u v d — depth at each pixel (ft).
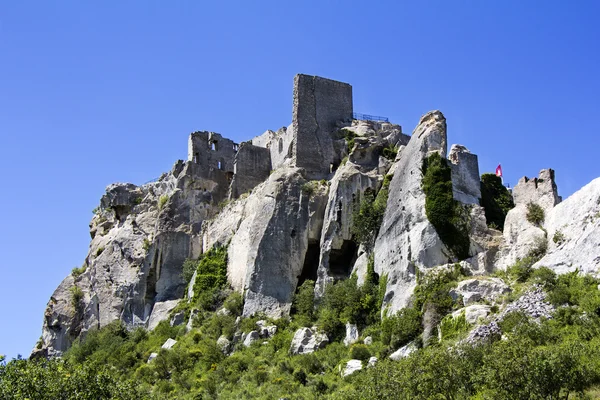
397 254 232.12
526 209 226.99
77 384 175.42
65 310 337.72
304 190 279.28
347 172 271.49
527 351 154.51
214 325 264.11
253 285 268.00
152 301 317.01
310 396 201.77
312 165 293.23
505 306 194.70
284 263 270.05
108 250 340.39
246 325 254.68
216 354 245.24
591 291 183.42
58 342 331.98
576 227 208.23
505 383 149.89
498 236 226.38
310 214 275.39
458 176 235.40
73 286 344.49
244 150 328.90
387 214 246.27
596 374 153.48
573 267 197.36
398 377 167.73
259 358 237.25
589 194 209.77
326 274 259.19
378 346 215.72
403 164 249.75
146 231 337.31
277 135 331.77
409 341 206.49
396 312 216.54
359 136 294.25
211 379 228.43
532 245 215.31
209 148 348.59
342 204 265.75
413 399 161.17
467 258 222.07
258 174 328.49
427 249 222.89
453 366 164.96
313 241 274.16
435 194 229.86
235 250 291.38
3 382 165.27
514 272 208.74
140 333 291.38
